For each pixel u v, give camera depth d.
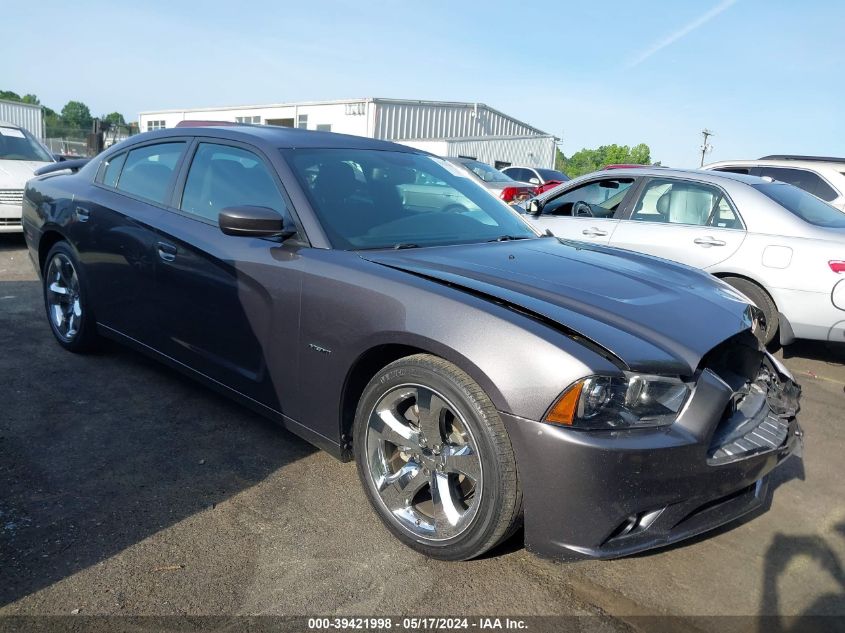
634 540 2.24
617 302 2.54
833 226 5.14
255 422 3.60
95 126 10.82
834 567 2.65
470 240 3.25
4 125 9.45
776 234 5.07
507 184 14.48
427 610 2.26
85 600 2.21
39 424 3.44
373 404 2.63
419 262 2.78
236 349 3.21
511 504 2.27
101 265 3.98
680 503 2.25
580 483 2.13
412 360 2.48
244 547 2.54
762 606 2.39
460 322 2.36
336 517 2.77
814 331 4.94
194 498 2.85
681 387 2.25
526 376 2.19
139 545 2.51
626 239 5.72
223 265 3.17
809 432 4.00
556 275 2.79
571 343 2.21
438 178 3.71
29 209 4.70
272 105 28.42
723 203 5.41
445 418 2.48
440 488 2.47
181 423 3.54
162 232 3.51
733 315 2.68
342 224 3.02
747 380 2.77
